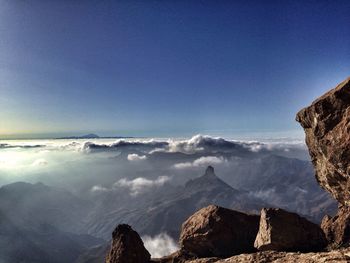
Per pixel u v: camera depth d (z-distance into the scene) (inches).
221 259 978.1
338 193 916.0
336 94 810.2
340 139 790.5
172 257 1187.9
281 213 1061.1
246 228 1203.2
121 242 1143.0
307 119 933.2
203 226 1206.3
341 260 664.4
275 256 854.5
